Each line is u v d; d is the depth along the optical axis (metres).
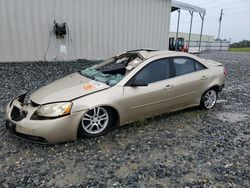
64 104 3.45
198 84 4.93
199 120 4.80
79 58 10.58
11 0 8.73
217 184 2.79
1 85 6.81
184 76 4.71
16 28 9.02
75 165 3.09
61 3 9.66
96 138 3.82
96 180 2.80
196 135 4.09
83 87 3.87
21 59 9.37
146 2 11.66
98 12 10.53
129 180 2.81
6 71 8.15
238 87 8.05
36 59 9.68
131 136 3.96
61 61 10.13
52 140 3.41
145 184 2.75
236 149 3.65
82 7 10.12
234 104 6.04
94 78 4.34
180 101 4.72
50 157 3.26
